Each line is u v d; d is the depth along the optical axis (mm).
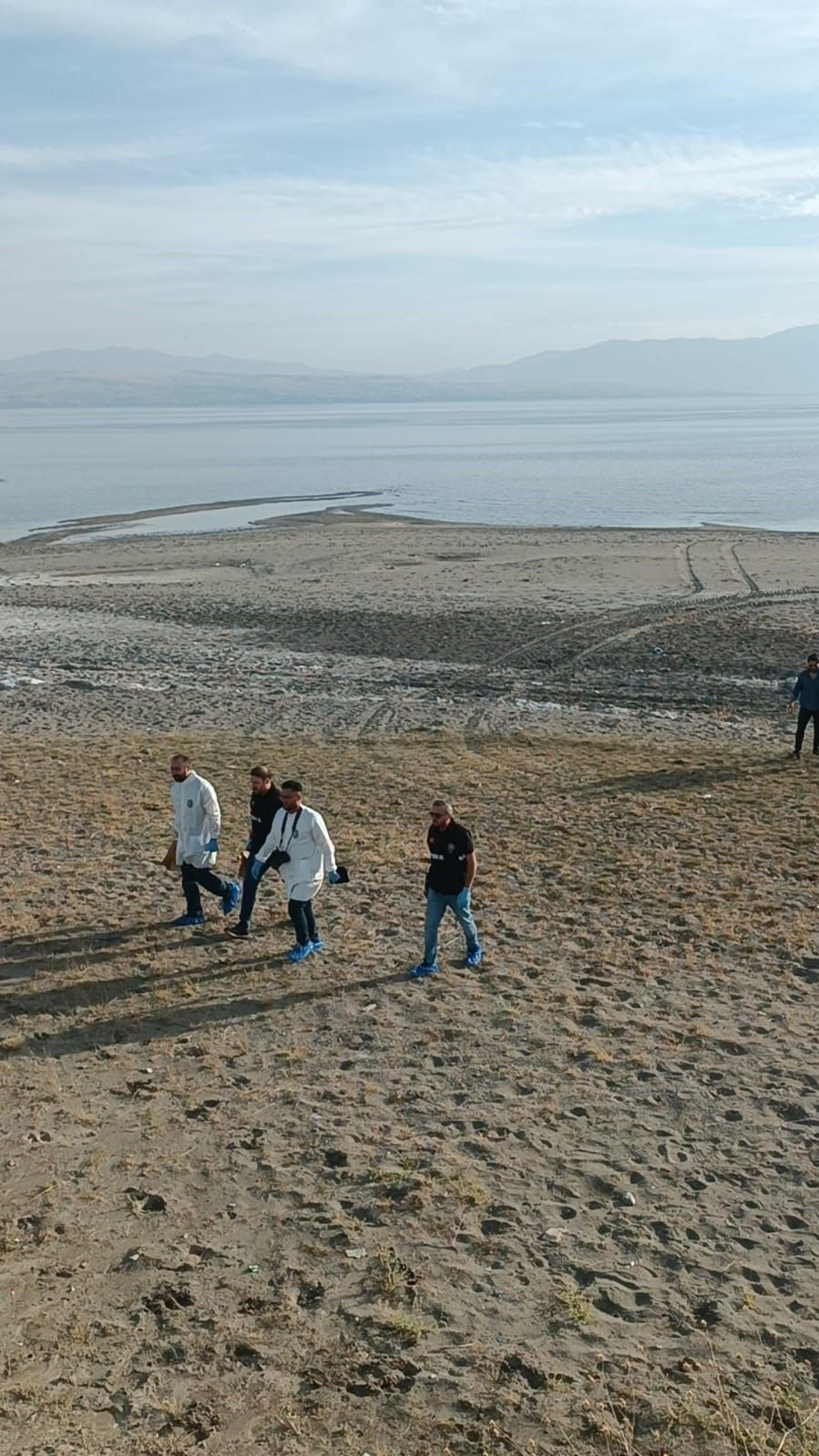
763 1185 8445
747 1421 6215
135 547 61312
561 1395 6402
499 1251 7660
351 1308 7082
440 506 82750
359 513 78125
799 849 16562
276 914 13852
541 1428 6164
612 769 21969
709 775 21469
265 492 97188
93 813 18312
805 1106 9500
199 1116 9312
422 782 20734
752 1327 6953
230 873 15258
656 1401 6352
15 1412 6141
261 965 12312
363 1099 9625
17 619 42625
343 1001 11508
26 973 11992
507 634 38625
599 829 17703
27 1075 9914
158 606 44594
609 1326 6965
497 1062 10273
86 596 47250
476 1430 6141
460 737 25734
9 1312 6953
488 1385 6473
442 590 46906
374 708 29109
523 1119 9320
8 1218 7922
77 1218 7941
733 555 55531
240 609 43562
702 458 137625
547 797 19719
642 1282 7371
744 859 16078
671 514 76875
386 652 36406
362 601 44688
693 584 47625
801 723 22891
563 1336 6875
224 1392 6375
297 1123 9234
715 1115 9398
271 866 12555
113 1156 8719
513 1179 8492
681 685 31859
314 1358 6656
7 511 83188
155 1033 10797
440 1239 7773
